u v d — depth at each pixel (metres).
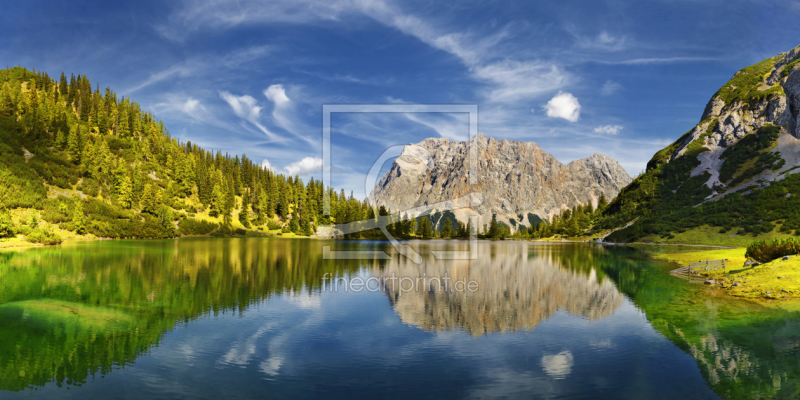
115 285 40.53
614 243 136.00
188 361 19.81
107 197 151.25
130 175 172.00
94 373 18.16
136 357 20.27
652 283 44.00
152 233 138.00
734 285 38.34
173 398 15.64
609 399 15.64
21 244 89.19
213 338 23.58
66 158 161.00
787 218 108.88
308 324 26.91
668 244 115.94
